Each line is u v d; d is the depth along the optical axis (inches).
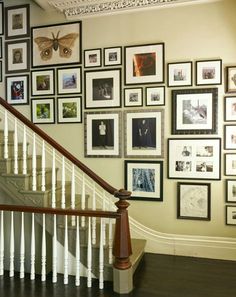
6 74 148.6
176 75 125.6
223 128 121.0
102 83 135.1
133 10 129.6
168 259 120.6
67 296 91.4
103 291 94.3
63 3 133.1
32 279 102.7
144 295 91.8
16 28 147.0
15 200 107.2
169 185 127.9
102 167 136.1
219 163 121.4
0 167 107.0
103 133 135.6
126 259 93.9
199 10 123.0
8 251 115.2
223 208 121.4
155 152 129.0
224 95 120.6
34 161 105.3
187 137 125.0
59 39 140.7
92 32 136.3
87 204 120.6
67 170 136.9
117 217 92.8
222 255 120.4
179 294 92.3
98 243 102.7
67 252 99.5
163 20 127.2
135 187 131.7
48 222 104.3
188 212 125.5
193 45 123.8
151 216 130.2
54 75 141.7
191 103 124.1
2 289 96.3
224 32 120.5
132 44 131.2
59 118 141.3
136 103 130.6
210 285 98.1
